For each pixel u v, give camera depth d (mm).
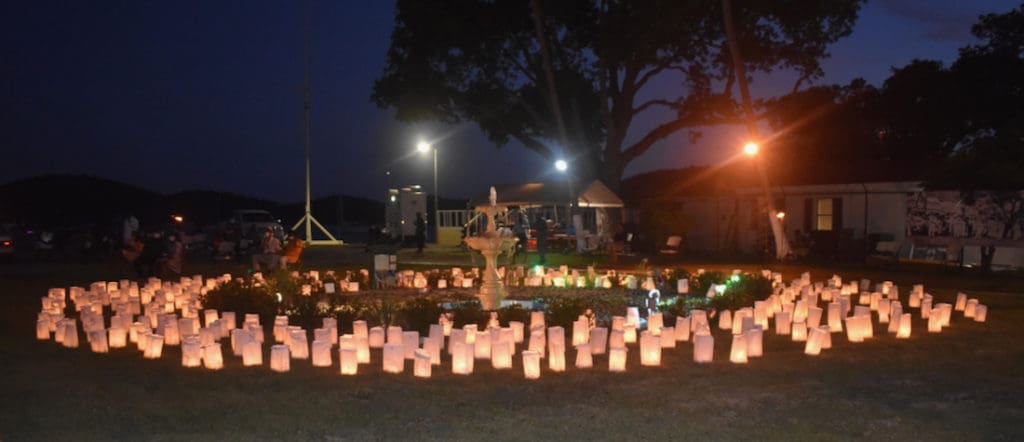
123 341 10352
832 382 8211
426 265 25203
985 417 6922
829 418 6852
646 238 31766
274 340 10883
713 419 6801
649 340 9000
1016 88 34844
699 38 33625
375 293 16266
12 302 15797
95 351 9969
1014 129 23078
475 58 35656
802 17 31797
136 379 8359
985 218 25562
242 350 9492
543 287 17312
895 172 29594
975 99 34844
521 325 10328
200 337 9508
